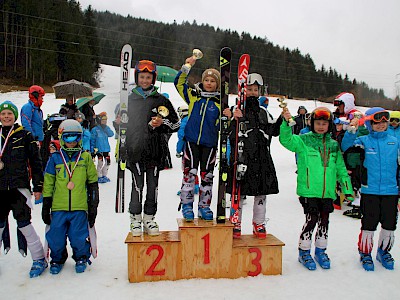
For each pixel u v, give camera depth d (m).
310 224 3.57
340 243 4.26
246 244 3.31
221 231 3.24
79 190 3.31
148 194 3.38
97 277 3.23
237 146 3.42
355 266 3.58
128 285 3.09
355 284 3.18
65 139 3.28
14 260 3.61
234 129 3.54
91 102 8.30
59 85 11.60
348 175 3.60
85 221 3.38
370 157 3.60
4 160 3.24
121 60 3.33
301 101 44.59
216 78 3.48
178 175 9.00
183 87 3.53
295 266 3.57
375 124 3.61
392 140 3.63
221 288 3.05
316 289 3.06
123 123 3.29
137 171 3.36
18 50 50.34
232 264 3.28
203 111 3.43
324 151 3.59
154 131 3.34
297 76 73.50
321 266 3.54
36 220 5.01
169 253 3.20
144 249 3.16
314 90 74.25
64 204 3.27
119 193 3.32
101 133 7.87
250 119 3.49
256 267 3.31
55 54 49.78
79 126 3.38
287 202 6.41
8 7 49.59
